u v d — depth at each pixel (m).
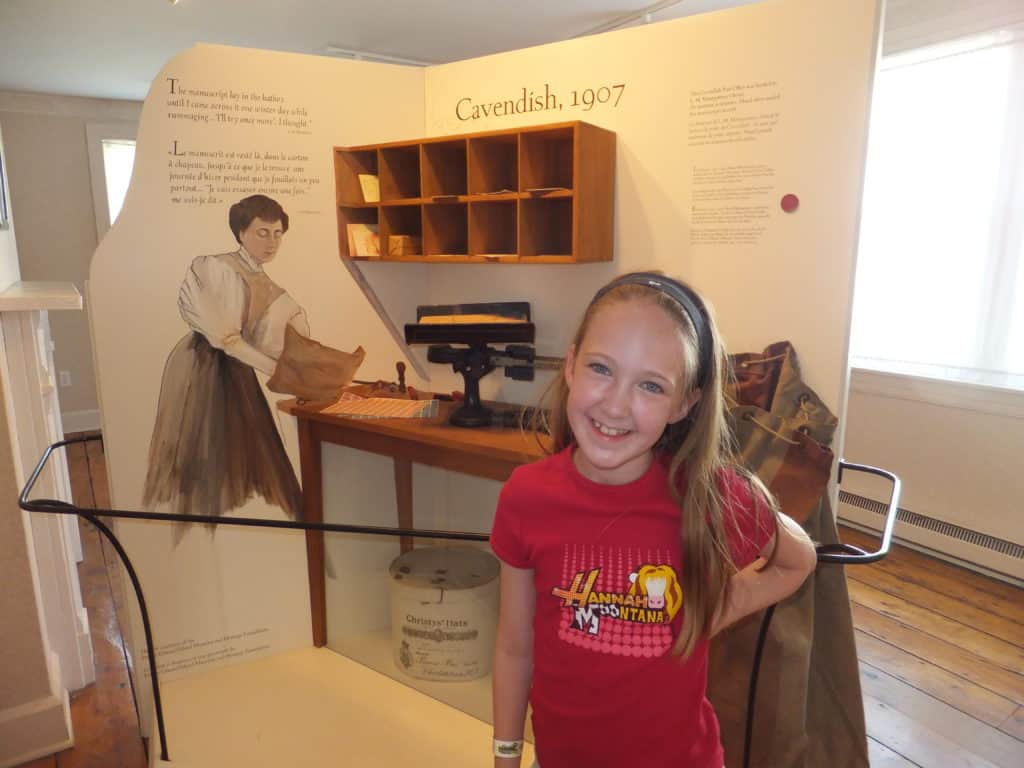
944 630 2.64
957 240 3.10
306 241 2.11
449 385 2.38
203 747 1.87
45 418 2.14
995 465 2.98
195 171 1.94
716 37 1.71
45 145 5.06
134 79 4.53
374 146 2.03
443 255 1.96
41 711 1.99
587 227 1.81
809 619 1.70
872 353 3.46
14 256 3.84
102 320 1.89
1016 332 2.97
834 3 1.55
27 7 3.16
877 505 3.38
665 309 0.90
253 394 2.12
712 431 0.95
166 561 2.08
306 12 3.33
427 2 3.22
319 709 2.04
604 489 0.95
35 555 2.17
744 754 1.51
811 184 1.64
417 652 2.16
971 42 2.91
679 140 1.79
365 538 2.38
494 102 2.07
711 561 0.93
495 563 2.23
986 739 2.08
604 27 3.60
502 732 1.09
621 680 0.95
